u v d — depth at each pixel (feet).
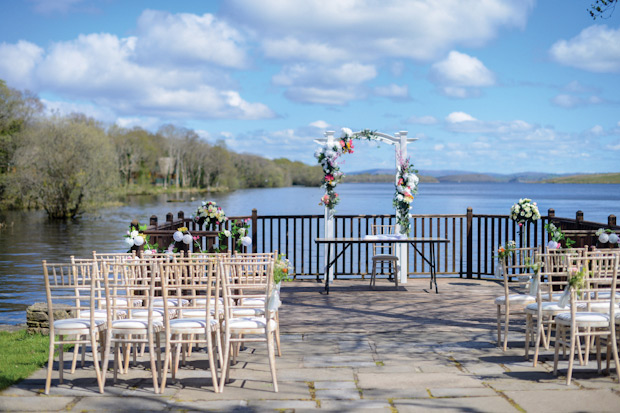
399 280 33.42
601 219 91.91
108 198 129.49
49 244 76.07
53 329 15.07
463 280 34.32
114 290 16.61
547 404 13.57
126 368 16.70
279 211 133.69
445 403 13.70
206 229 29.50
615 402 13.69
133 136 251.80
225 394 14.60
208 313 15.02
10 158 125.39
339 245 67.56
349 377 15.89
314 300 28.07
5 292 42.04
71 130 120.37
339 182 33.27
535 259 17.13
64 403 14.02
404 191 32.65
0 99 123.85
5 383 15.53
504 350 18.61
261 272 17.58
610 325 15.40
